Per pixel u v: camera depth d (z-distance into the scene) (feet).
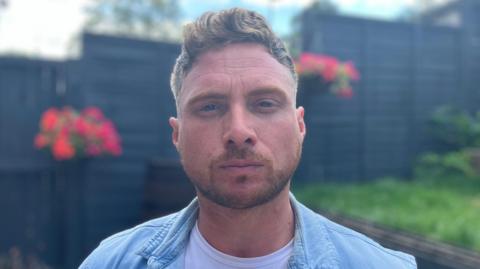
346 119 19.03
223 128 3.32
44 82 15.67
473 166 18.21
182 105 3.51
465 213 12.32
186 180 15.01
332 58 17.57
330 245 3.77
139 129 16.89
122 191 16.75
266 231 3.58
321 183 18.20
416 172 19.51
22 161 15.44
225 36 3.44
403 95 19.97
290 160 3.42
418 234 10.36
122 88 16.56
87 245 16.25
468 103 21.09
